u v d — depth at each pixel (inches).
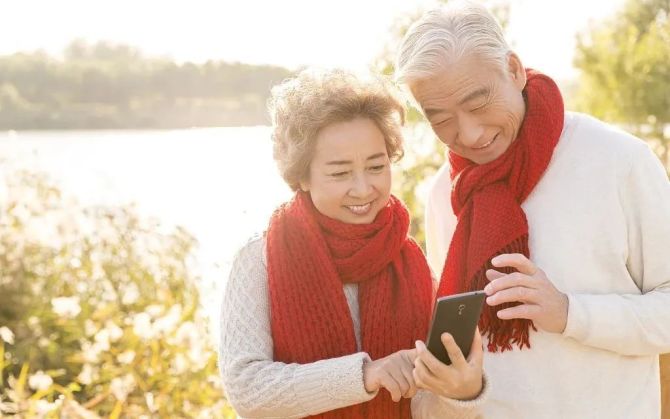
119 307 182.9
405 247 82.6
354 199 75.4
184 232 201.2
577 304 75.9
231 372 74.1
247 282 77.9
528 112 80.4
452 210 88.8
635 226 78.8
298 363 75.9
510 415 81.0
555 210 80.0
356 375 69.7
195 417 144.6
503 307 80.2
